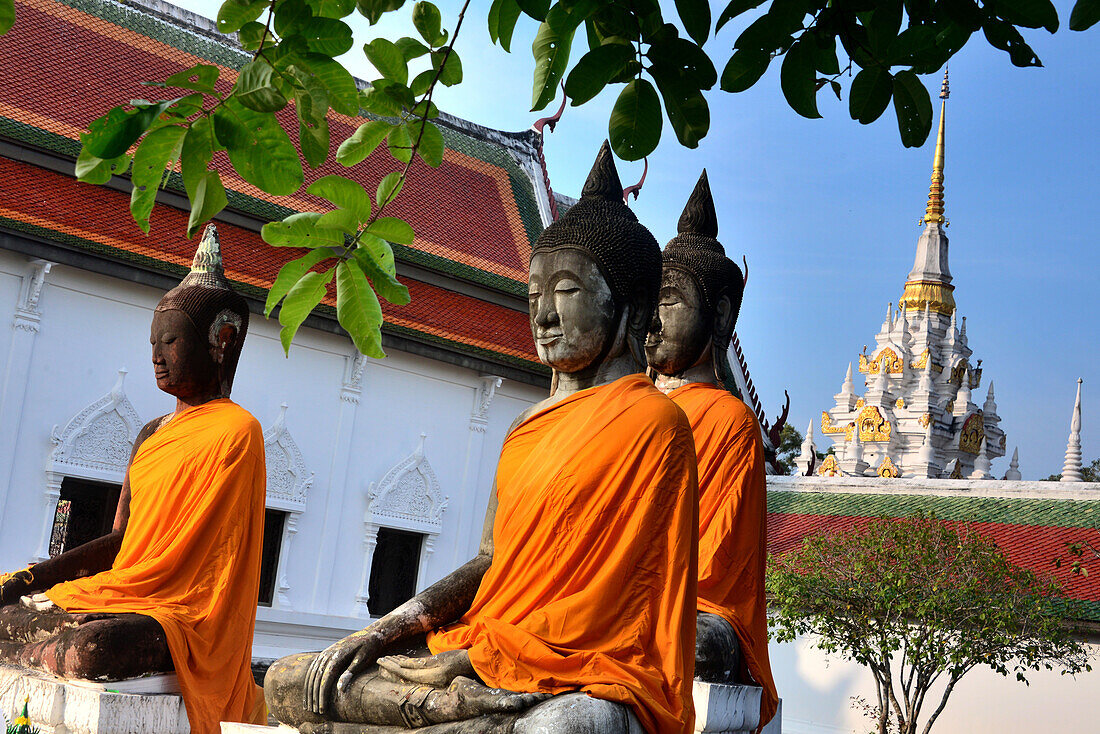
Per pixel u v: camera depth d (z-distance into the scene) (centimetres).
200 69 432
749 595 737
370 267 521
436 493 2291
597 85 475
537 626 492
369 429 2209
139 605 816
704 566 721
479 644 491
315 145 459
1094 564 1955
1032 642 1741
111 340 1880
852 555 1822
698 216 841
